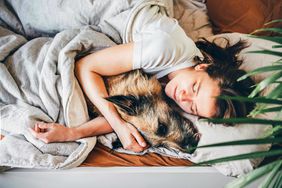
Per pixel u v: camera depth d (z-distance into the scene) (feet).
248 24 4.50
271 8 4.56
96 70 4.17
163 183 4.01
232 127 3.86
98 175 3.94
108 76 4.22
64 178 3.97
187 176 3.95
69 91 4.04
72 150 3.98
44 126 4.01
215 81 3.98
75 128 4.04
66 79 4.06
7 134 4.12
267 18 4.51
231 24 4.58
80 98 4.12
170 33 4.08
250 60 4.12
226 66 4.08
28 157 3.86
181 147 3.96
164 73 4.16
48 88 4.13
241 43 4.26
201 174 3.93
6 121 4.08
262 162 3.89
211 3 4.71
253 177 2.53
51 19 4.66
